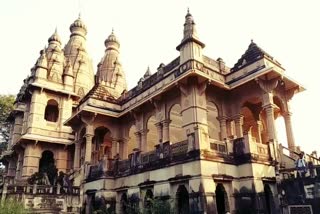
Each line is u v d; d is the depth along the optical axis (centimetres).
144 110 2267
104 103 2500
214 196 1279
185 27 1936
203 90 1794
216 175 1326
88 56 4912
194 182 1293
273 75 1756
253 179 1353
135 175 1739
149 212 1389
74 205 1972
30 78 3609
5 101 4588
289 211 1344
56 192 1927
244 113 2277
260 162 1434
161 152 1578
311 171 1289
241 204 1370
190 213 1284
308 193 1282
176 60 2047
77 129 2641
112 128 2512
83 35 5066
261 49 1920
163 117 2022
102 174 1905
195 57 1820
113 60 5406
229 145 1485
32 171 3003
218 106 1953
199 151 1309
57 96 3422
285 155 1591
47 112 3494
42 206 1831
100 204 1825
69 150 3303
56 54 3666
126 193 1800
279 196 1408
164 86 1908
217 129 2302
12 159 3753
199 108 1745
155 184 1552
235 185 1405
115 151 2462
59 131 3272
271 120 1708
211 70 1923
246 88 1920
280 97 1933
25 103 3641
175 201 1399
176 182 1414
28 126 3139
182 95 1838
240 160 1445
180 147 1448
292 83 1897
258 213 1287
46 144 3191
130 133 2673
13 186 1831
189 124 1730
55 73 3491
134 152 1817
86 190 2033
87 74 4638
